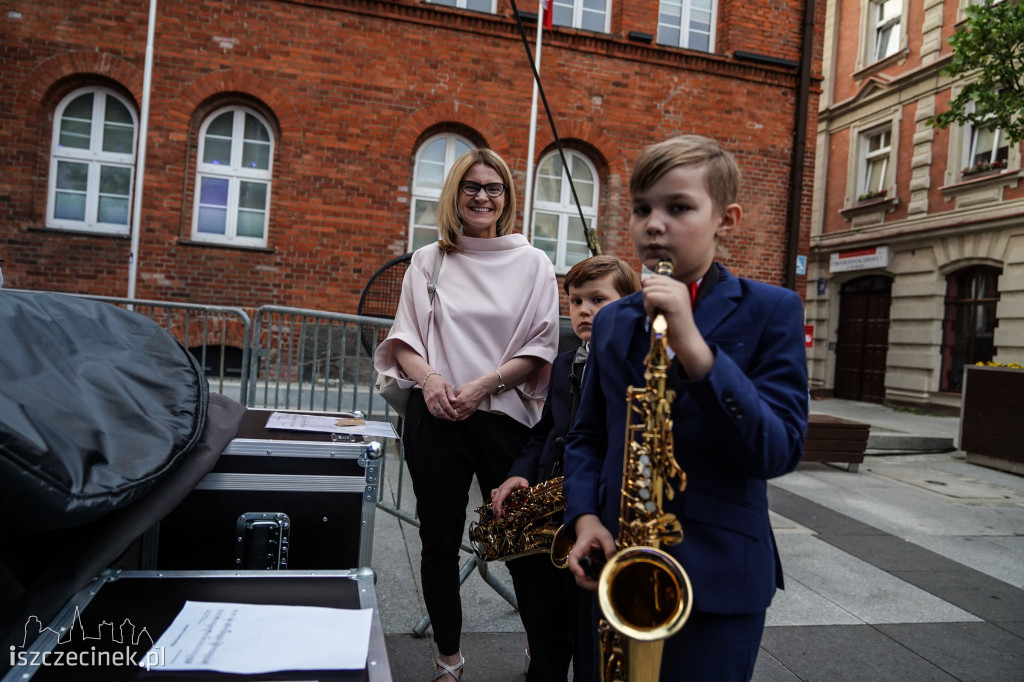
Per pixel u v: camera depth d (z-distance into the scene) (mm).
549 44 8477
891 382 12680
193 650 1062
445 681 2043
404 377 2158
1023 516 4969
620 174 8773
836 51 14555
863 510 4895
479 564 2607
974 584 3504
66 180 7562
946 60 11570
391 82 8062
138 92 7445
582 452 1401
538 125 8516
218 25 7598
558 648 1903
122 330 1825
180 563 1707
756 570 1170
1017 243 10414
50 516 1128
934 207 11914
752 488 1211
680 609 1016
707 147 1147
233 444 1722
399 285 8133
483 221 2236
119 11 7379
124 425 1459
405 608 2816
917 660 2639
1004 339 10586
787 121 9289
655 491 1117
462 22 8195
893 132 12828
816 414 6680
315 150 7887
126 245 7535
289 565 1774
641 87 8797
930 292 11883
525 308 2188
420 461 2092
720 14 9242
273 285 7840
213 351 7734
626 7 8695
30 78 7262
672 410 1190
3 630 1161
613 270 1982
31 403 1271
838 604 3162
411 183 8352
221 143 7914
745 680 1188
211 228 7922
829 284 14406
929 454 7426
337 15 7891
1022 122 6922
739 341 1174
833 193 14469
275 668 1026
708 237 1148
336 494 1786
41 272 7367
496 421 2115
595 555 1238
